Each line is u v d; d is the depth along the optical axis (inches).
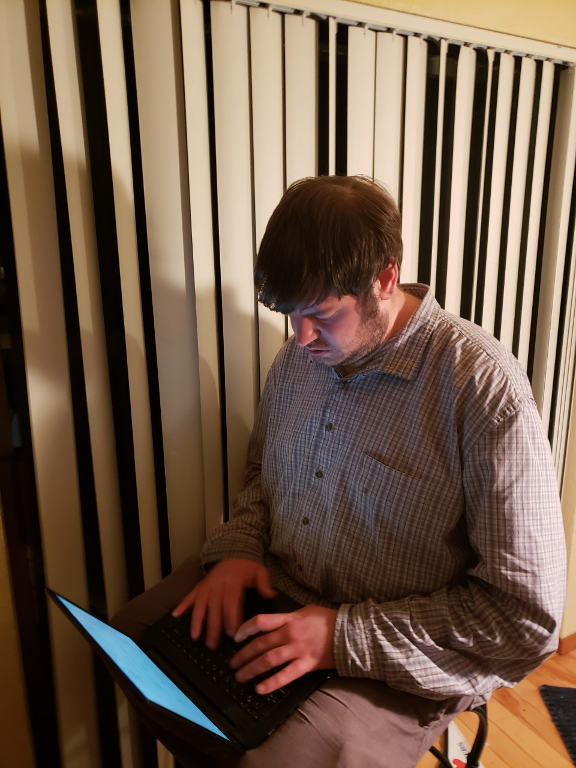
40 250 37.2
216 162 40.1
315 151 43.4
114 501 43.4
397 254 30.7
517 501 30.1
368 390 34.9
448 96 46.7
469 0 43.7
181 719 24.5
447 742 52.9
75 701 45.3
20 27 33.9
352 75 42.1
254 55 39.3
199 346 42.5
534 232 53.1
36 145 35.8
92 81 36.5
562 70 50.3
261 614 33.5
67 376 39.9
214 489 46.3
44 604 43.3
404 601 32.7
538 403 57.4
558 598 30.9
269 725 29.5
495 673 31.7
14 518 40.7
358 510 34.9
